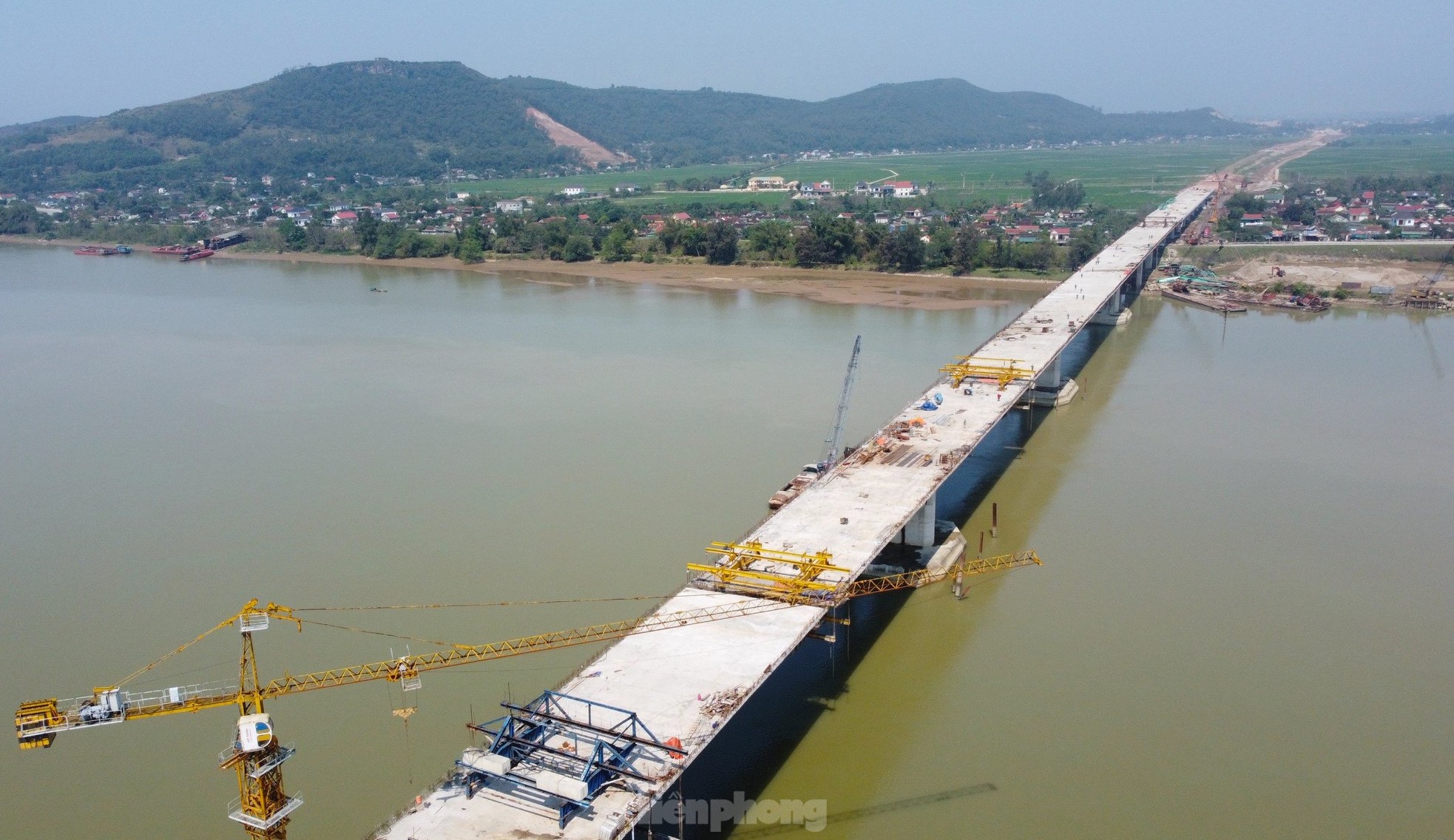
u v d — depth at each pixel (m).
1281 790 69.69
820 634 87.31
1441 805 68.12
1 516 113.75
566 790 58.19
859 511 96.00
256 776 60.78
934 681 83.19
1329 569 100.38
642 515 111.19
